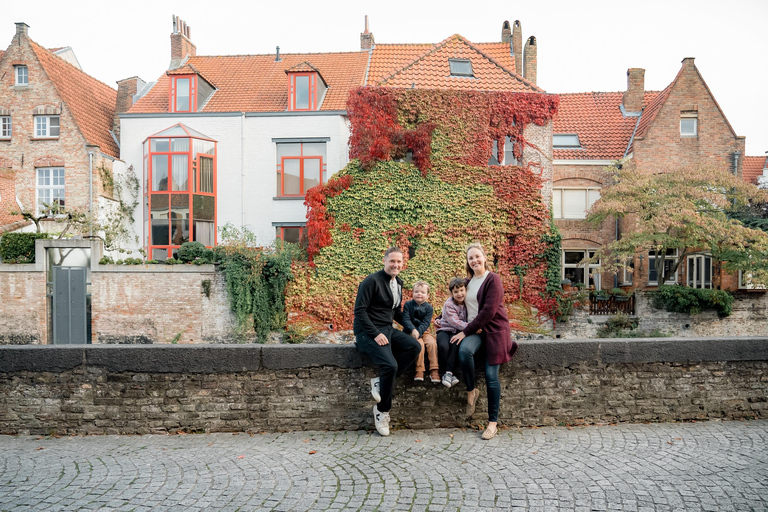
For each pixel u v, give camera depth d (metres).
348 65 26.77
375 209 20.08
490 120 21.06
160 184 22.70
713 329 19.70
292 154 23.27
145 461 5.18
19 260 19.52
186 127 22.83
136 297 18.58
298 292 19.27
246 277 18.23
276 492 4.35
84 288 18.86
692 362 6.31
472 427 6.15
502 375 6.21
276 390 6.20
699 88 24.55
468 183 20.47
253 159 23.25
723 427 5.97
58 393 6.27
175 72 23.69
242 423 6.19
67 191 22.62
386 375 5.63
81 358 6.25
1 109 23.20
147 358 6.21
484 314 5.69
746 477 4.46
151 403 6.22
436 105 20.80
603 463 4.86
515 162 21.41
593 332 19.81
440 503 4.07
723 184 19.42
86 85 26.64
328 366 6.20
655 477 4.49
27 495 4.34
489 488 4.33
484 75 22.55
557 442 5.52
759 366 6.38
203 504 4.14
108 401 6.24
